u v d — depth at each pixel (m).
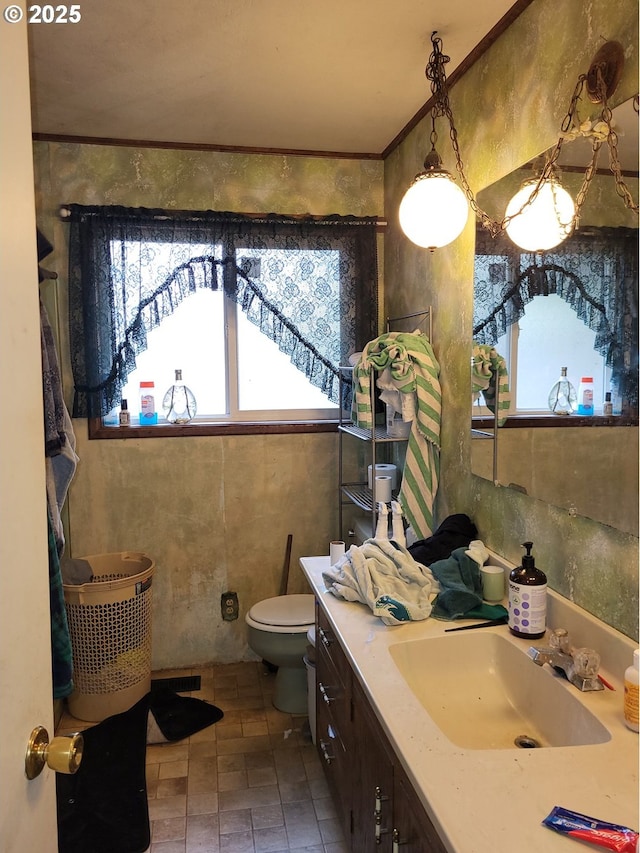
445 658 1.51
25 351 0.75
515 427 1.73
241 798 2.10
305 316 2.87
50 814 0.82
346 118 2.47
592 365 1.37
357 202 2.93
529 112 1.64
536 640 1.49
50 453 1.80
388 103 2.33
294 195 2.87
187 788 2.15
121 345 2.74
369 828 1.45
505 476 1.79
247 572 3.02
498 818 0.89
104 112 2.41
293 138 2.70
